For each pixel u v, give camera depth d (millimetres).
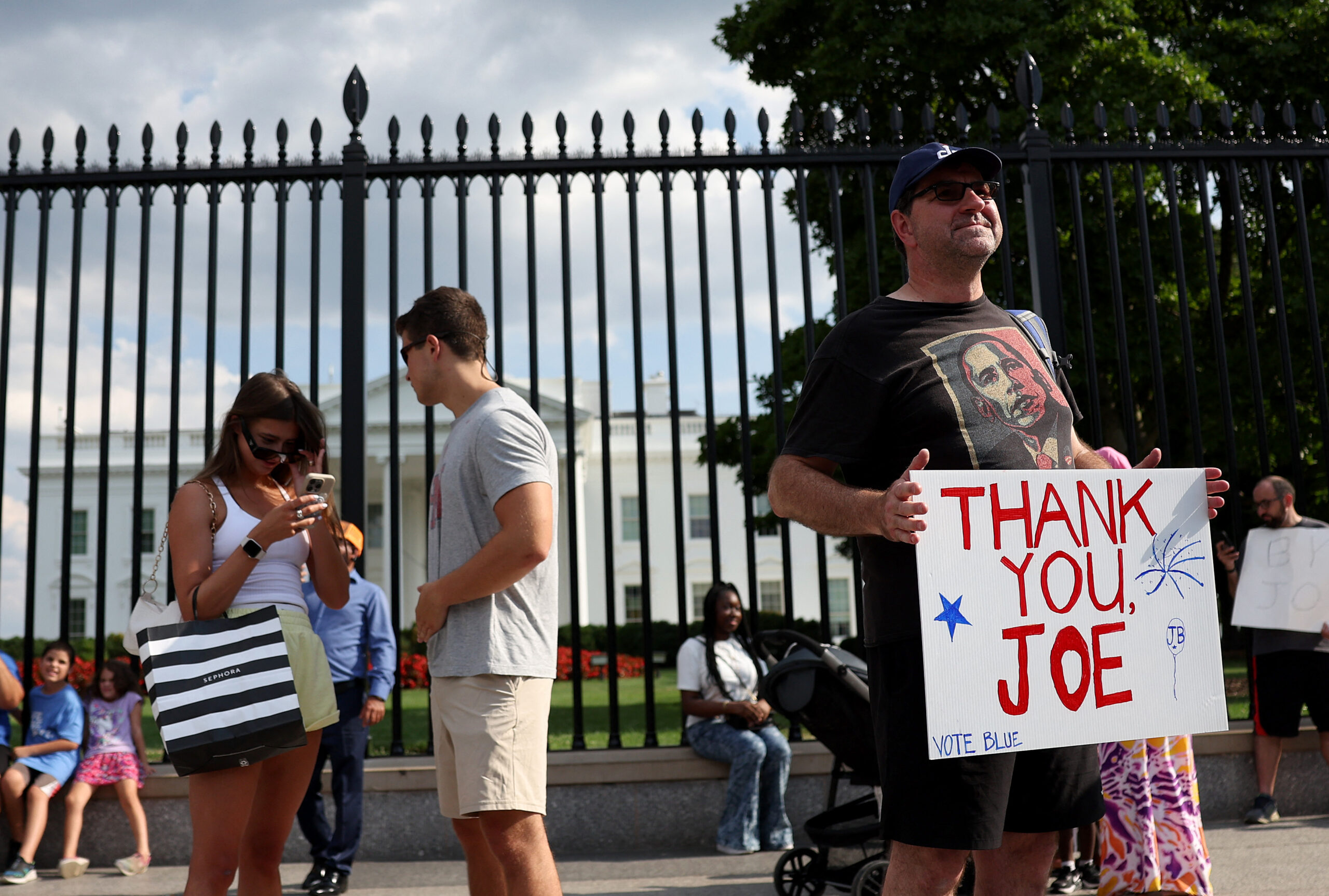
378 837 4547
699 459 13797
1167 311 11461
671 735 8719
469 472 2371
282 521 2283
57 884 4227
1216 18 12836
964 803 1717
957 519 1728
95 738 4543
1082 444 2232
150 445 26797
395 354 4758
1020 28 11203
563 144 4918
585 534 29672
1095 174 10820
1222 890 3514
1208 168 5129
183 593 2297
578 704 4777
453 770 2344
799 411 1938
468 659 2240
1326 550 4531
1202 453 4891
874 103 12289
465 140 4902
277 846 2451
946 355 1875
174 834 4574
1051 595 1771
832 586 30219
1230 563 4914
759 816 4668
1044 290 4863
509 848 2225
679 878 4098
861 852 3670
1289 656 4695
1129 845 3203
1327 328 11273
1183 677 1856
